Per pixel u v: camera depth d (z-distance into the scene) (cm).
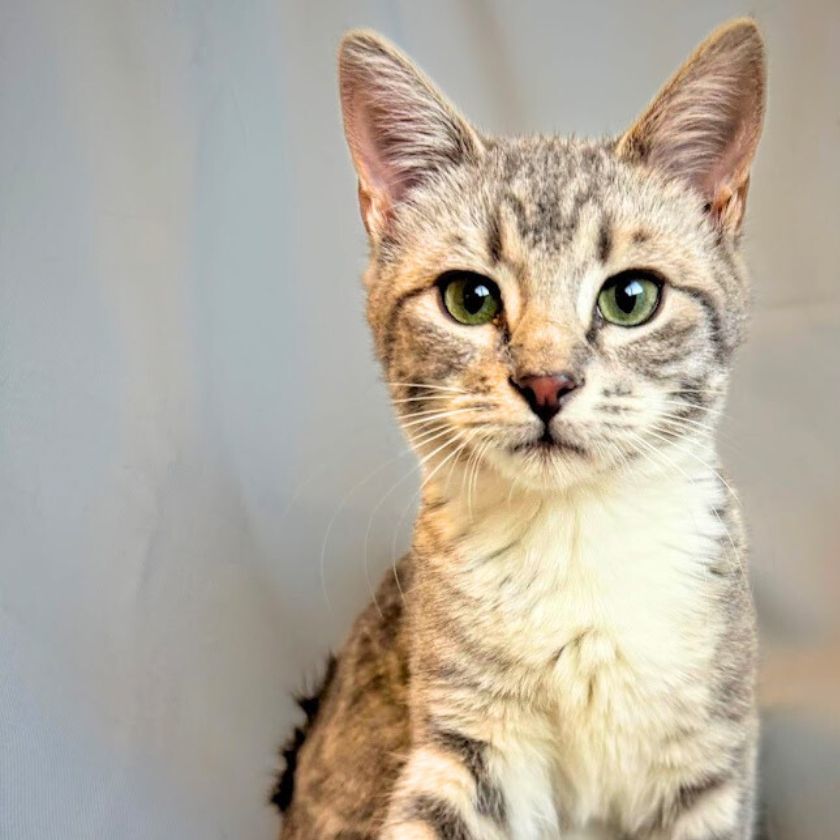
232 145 38
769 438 38
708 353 27
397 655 32
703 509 27
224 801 36
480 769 28
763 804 34
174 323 39
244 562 39
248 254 39
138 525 38
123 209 38
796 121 36
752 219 37
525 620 27
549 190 27
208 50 38
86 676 36
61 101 36
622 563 27
